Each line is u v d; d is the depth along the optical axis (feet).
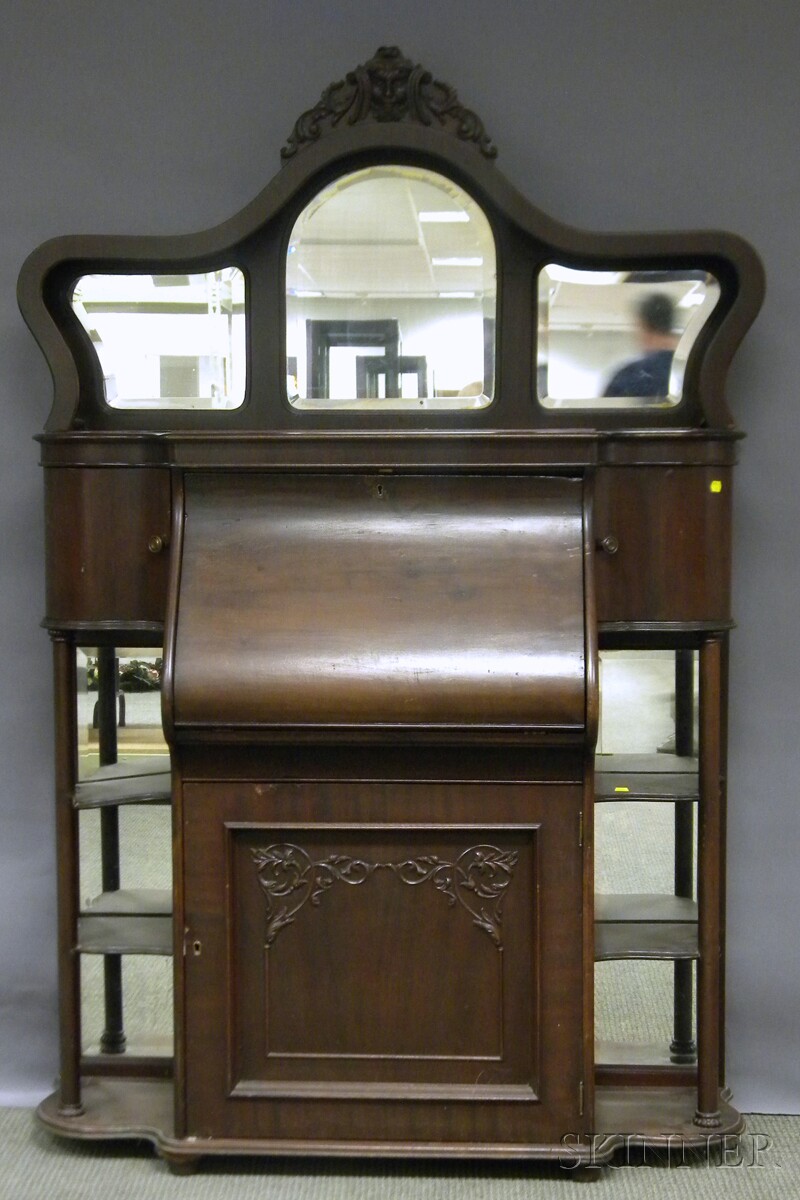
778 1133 7.77
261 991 6.99
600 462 6.99
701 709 7.11
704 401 7.20
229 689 6.64
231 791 6.90
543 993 6.86
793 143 7.89
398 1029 6.97
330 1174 7.13
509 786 6.82
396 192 7.41
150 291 7.65
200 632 6.75
